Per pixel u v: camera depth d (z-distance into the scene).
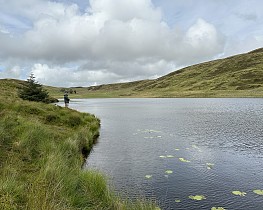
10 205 6.77
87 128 24.44
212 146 21.67
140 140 24.50
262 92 138.00
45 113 24.59
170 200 11.23
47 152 13.01
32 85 42.56
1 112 19.70
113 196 10.00
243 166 16.12
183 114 50.59
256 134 26.88
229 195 11.80
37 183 8.23
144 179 13.82
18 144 13.01
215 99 120.12
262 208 10.55
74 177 10.33
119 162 16.95
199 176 14.34
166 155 18.77
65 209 7.25
